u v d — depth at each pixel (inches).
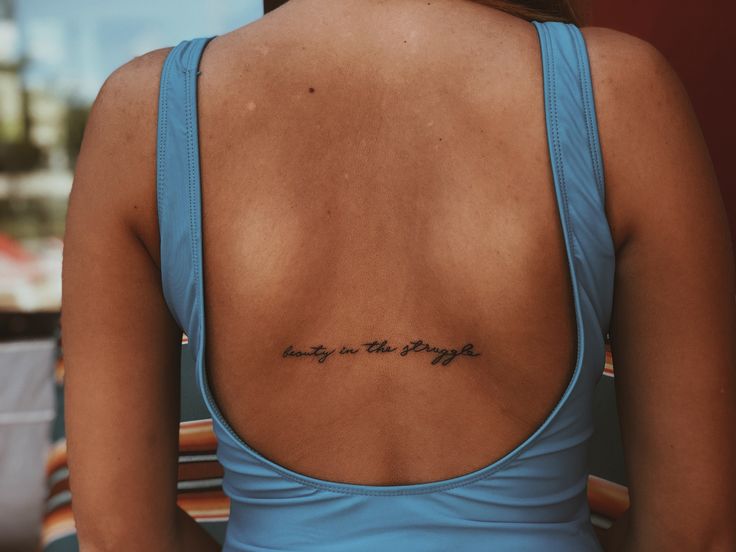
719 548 33.8
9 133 261.9
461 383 30.6
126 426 33.2
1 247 226.5
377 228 30.1
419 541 31.3
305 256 30.3
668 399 32.5
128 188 31.6
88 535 34.2
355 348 30.6
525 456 31.3
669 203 30.7
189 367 66.8
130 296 32.7
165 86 31.4
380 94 30.4
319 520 31.7
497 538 31.4
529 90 30.4
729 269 32.3
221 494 66.3
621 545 36.2
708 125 70.5
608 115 30.3
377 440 31.3
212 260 30.9
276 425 31.5
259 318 30.6
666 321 31.9
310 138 30.4
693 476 32.9
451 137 30.1
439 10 31.6
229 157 30.6
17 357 121.3
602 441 62.9
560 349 30.7
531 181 30.1
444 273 30.0
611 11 80.6
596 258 30.5
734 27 65.9
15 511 88.1
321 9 31.9
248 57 31.5
